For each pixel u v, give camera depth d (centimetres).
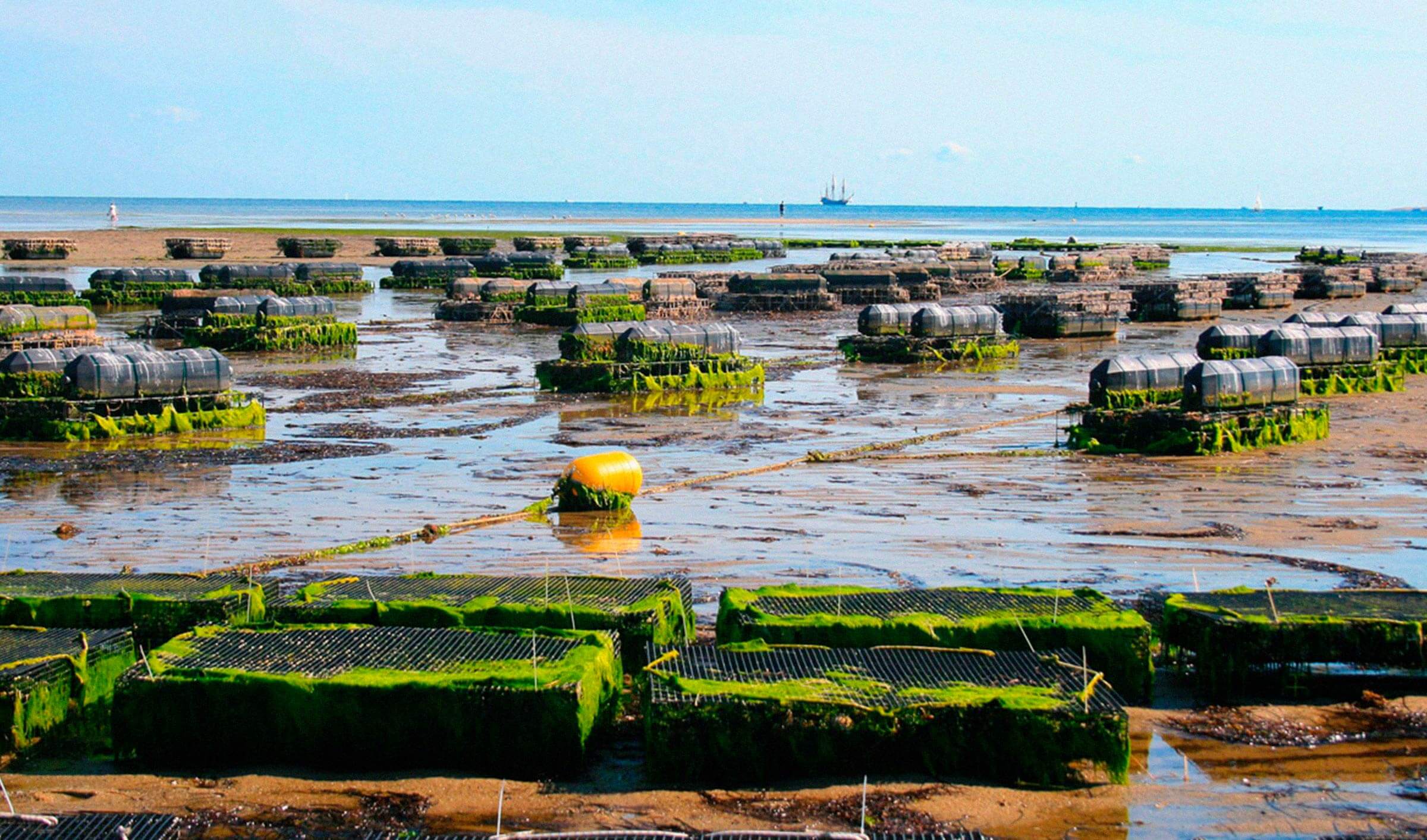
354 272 6631
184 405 2706
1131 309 5719
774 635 1217
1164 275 8269
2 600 1320
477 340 4512
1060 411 2975
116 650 1210
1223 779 1033
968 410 3017
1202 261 10531
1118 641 1198
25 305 4359
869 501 2062
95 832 913
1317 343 3253
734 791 1020
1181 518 1944
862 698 1060
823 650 1173
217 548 1767
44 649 1185
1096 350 4309
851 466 2355
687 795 1012
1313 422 2616
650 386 3247
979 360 3966
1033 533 1852
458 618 1272
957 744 1036
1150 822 961
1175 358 2789
